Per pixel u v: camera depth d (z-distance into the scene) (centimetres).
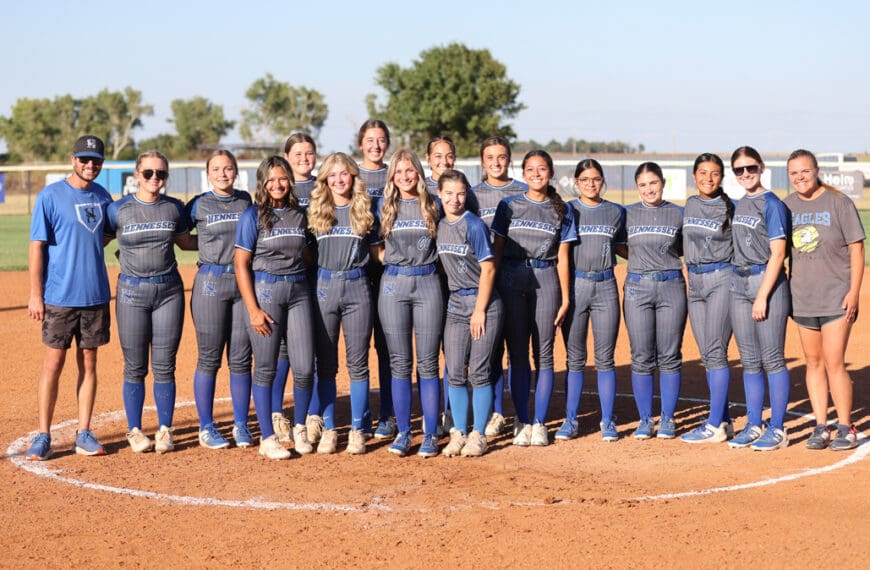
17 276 2011
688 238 727
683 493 606
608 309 739
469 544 517
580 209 729
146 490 623
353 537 531
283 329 700
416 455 715
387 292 697
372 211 701
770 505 578
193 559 504
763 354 716
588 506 579
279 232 674
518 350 734
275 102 10012
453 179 673
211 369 723
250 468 675
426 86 6312
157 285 701
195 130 10138
